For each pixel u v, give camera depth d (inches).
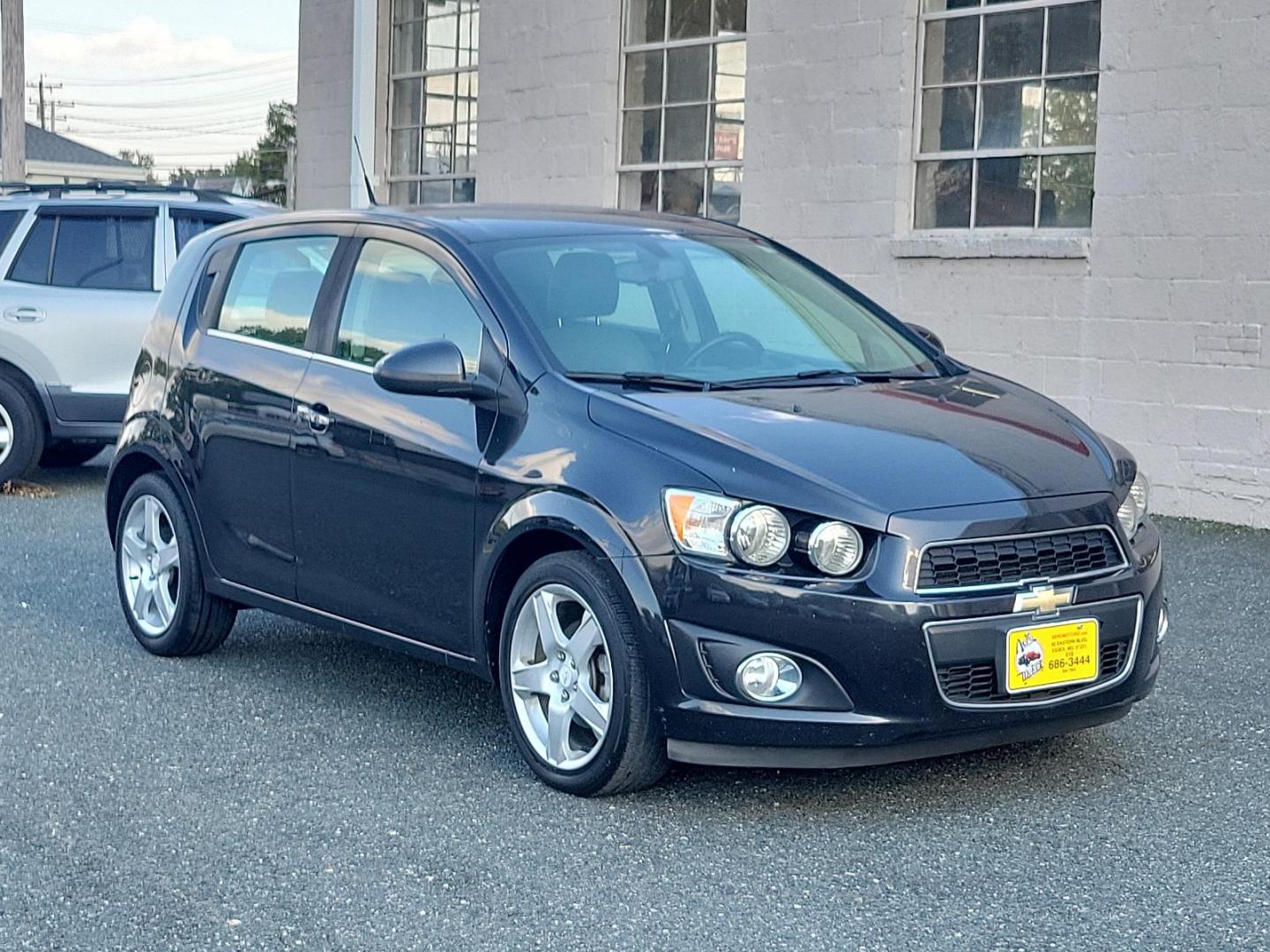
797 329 227.5
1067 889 165.9
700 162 482.0
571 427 195.0
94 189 443.8
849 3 432.1
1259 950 151.1
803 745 178.1
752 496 179.2
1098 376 389.4
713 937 154.3
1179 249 373.7
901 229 427.2
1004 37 407.8
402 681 249.0
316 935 154.5
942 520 179.2
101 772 203.3
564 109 516.4
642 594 182.4
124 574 266.5
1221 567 326.3
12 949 151.3
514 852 176.1
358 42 590.9
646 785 191.9
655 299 219.9
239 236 257.4
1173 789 196.5
